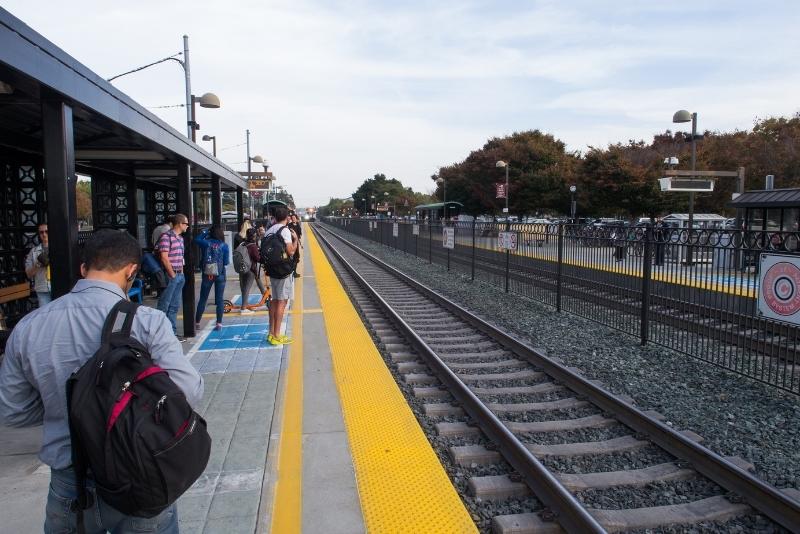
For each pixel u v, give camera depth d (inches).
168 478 73.7
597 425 209.2
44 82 143.8
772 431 202.7
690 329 300.7
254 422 199.9
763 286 248.8
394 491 153.7
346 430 196.7
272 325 315.6
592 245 405.1
